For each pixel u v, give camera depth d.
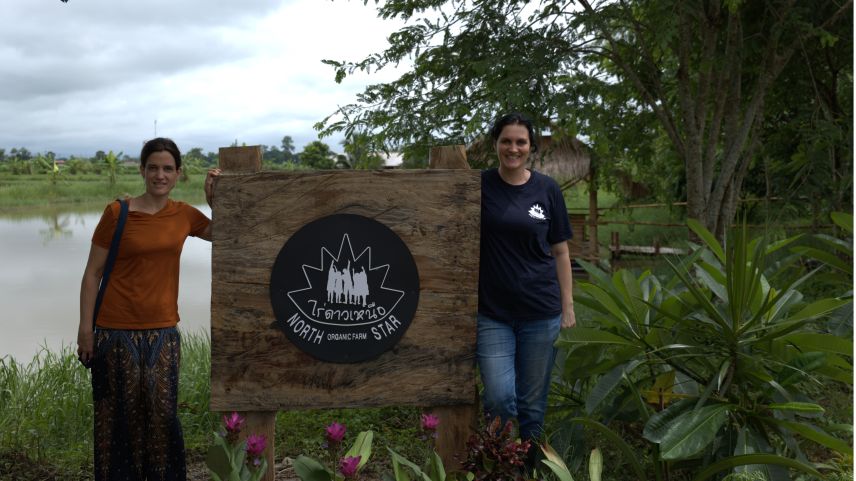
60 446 3.97
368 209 3.05
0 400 4.47
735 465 2.82
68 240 19.14
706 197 7.43
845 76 8.72
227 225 2.98
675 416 3.02
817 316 3.04
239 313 3.01
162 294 2.93
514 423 3.51
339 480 2.60
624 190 11.61
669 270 8.96
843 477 3.02
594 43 7.64
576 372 3.50
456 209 3.08
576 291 7.94
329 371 3.06
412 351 3.11
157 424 2.93
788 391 3.22
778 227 8.97
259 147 3.05
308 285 3.04
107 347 2.87
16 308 9.61
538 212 3.07
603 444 3.67
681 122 8.45
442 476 2.67
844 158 7.54
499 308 3.12
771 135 8.87
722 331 3.21
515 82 6.23
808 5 7.08
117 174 66.56
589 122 6.32
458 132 6.76
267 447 3.07
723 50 7.89
